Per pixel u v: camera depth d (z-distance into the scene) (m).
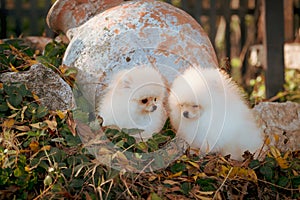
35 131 4.40
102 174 4.13
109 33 4.95
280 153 4.82
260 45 8.71
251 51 8.95
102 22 5.08
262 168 4.43
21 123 4.52
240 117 4.75
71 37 5.62
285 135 5.12
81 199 4.04
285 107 5.35
